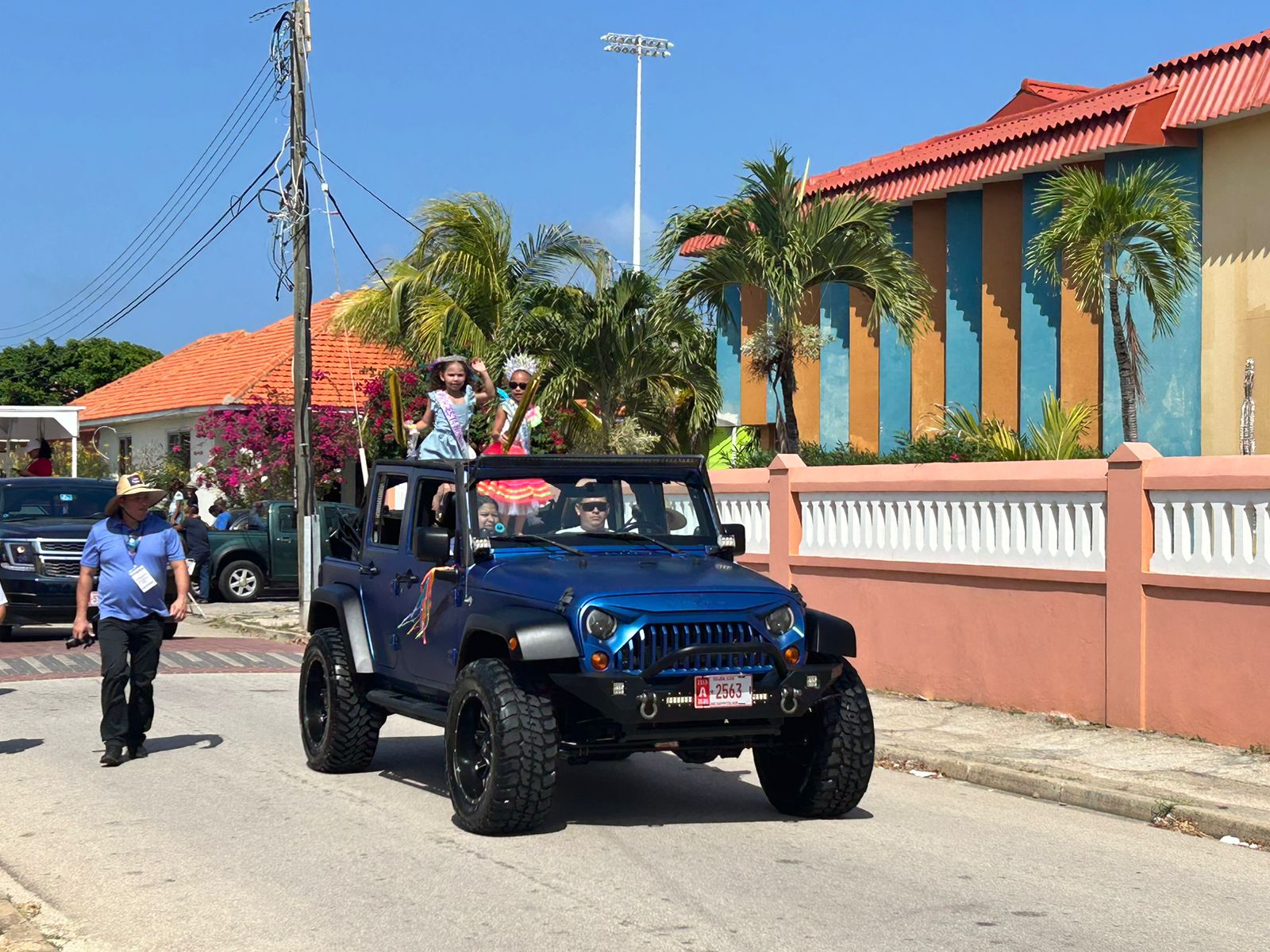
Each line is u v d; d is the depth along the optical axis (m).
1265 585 9.88
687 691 7.66
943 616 12.76
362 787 9.61
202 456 35.56
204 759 10.65
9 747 11.16
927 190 23.62
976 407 23.55
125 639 10.40
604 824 8.47
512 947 6.04
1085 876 7.35
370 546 10.16
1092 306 20.77
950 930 6.30
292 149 20.80
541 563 8.49
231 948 6.07
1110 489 11.09
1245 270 19.52
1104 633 11.20
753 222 20.59
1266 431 19.12
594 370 25.84
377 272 27.56
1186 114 19.75
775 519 14.83
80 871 7.38
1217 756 9.96
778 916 6.49
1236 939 6.25
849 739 8.35
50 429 35.59
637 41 45.16
